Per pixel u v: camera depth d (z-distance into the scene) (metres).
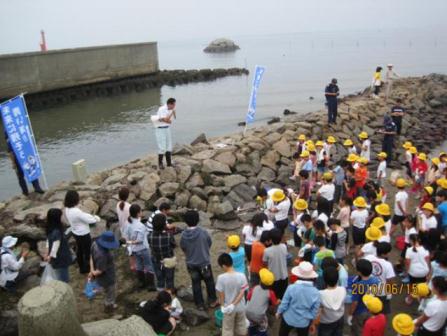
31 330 4.42
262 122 29.39
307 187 12.16
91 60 45.75
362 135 15.29
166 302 6.27
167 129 13.08
